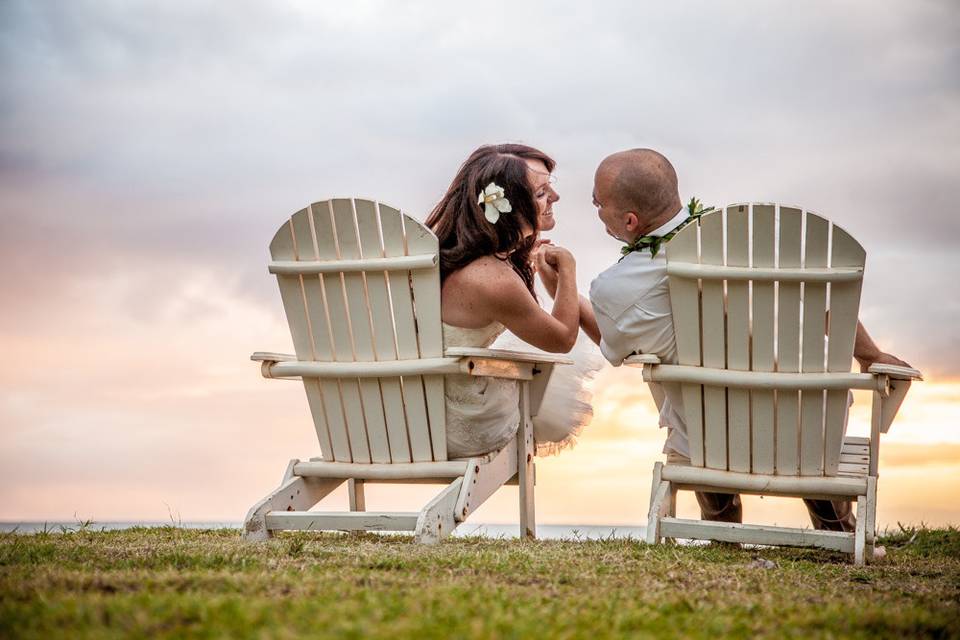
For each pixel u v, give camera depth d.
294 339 3.54
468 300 3.42
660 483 3.34
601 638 1.74
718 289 3.18
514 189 3.48
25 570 2.32
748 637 1.86
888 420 3.27
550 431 3.98
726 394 3.25
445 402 3.46
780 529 3.16
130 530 3.81
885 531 4.49
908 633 1.98
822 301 3.12
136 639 1.62
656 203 3.37
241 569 2.43
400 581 2.24
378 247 3.38
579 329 4.03
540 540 3.53
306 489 3.63
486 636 1.67
